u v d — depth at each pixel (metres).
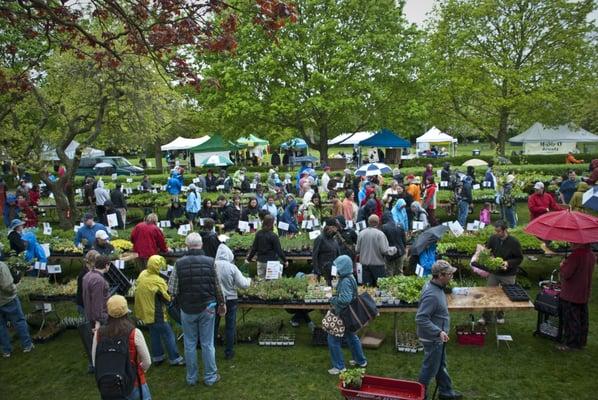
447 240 10.86
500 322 8.23
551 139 31.19
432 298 5.54
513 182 15.97
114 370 4.62
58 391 6.76
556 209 11.77
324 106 22.11
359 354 6.65
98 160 36.22
